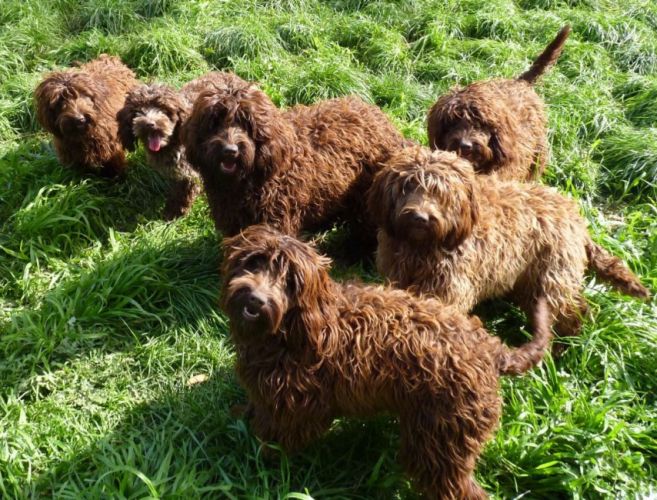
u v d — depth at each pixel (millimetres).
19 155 2160
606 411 1376
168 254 1827
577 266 1546
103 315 1643
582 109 2393
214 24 2783
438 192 1343
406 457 1210
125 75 2279
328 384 1192
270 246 1118
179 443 1365
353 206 1813
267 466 1319
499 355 1212
